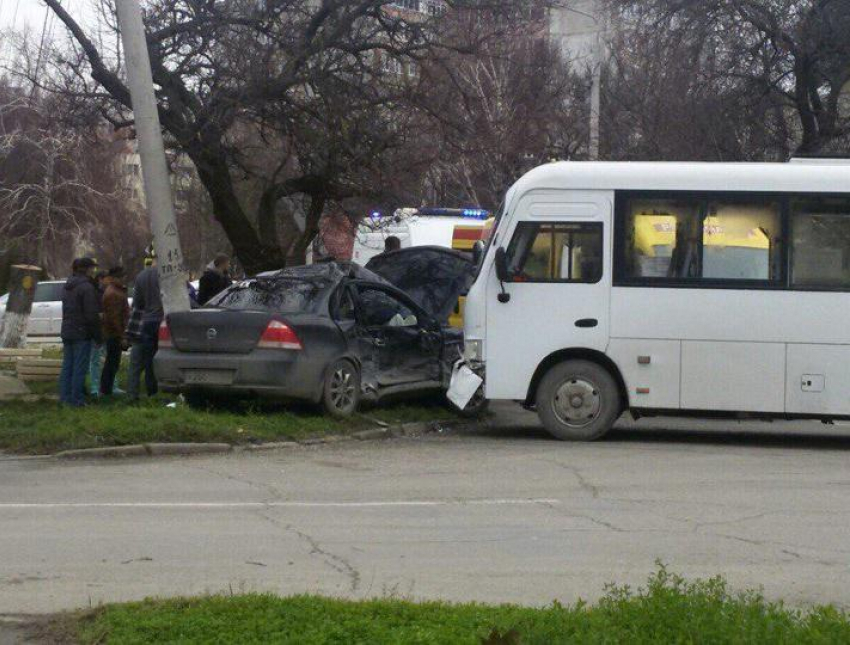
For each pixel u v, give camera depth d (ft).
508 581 23.32
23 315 74.79
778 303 44.73
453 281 58.39
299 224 65.62
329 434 44.73
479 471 38.14
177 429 42.29
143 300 50.62
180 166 67.26
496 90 81.05
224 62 53.47
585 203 45.68
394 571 24.11
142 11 54.39
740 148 75.31
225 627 18.38
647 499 32.94
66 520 29.50
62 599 21.70
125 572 23.84
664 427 53.98
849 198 44.65
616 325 45.37
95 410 45.21
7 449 41.04
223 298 47.88
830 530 28.71
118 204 153.28
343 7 54.75
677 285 45.14
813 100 70.54
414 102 56.03
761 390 44.83
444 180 100.01
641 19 77.56
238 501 32.48
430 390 51.96
